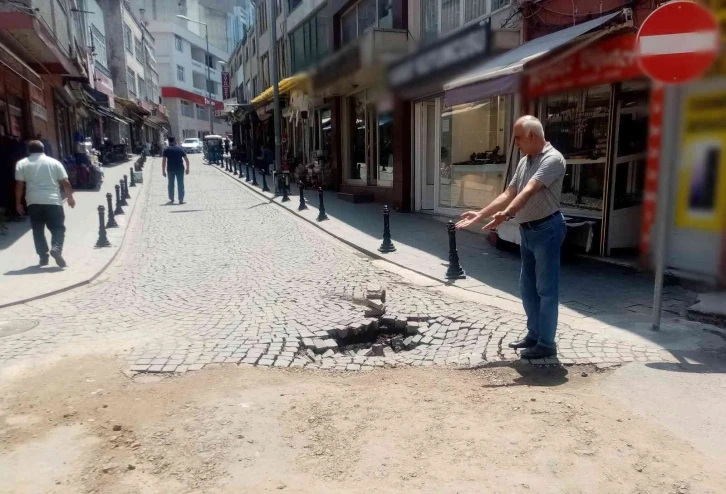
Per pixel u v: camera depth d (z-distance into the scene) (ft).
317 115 69.10
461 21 36.11
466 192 37.11
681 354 14.25
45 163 26.14
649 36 14.53
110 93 105.40
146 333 17.47
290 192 63.00
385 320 18.63
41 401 12.67
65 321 18.99
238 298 21.58
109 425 11.49
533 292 14.56
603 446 10.12
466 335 16.78
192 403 12.39
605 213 24.73
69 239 34.24
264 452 10.32
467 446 10.31
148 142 187.62
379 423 11.30
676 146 20.97
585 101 26.27
